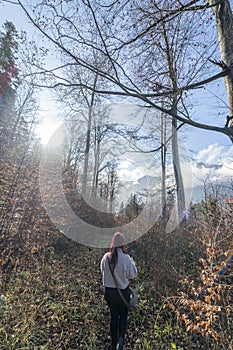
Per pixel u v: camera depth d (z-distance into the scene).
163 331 2.74
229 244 3.17
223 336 2.46
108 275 2.53
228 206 4.00
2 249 4.14
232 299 2.98
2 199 4.52
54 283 3.85
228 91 1.96
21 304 2.82
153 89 2.46
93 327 2.83
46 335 2.55
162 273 3.96
